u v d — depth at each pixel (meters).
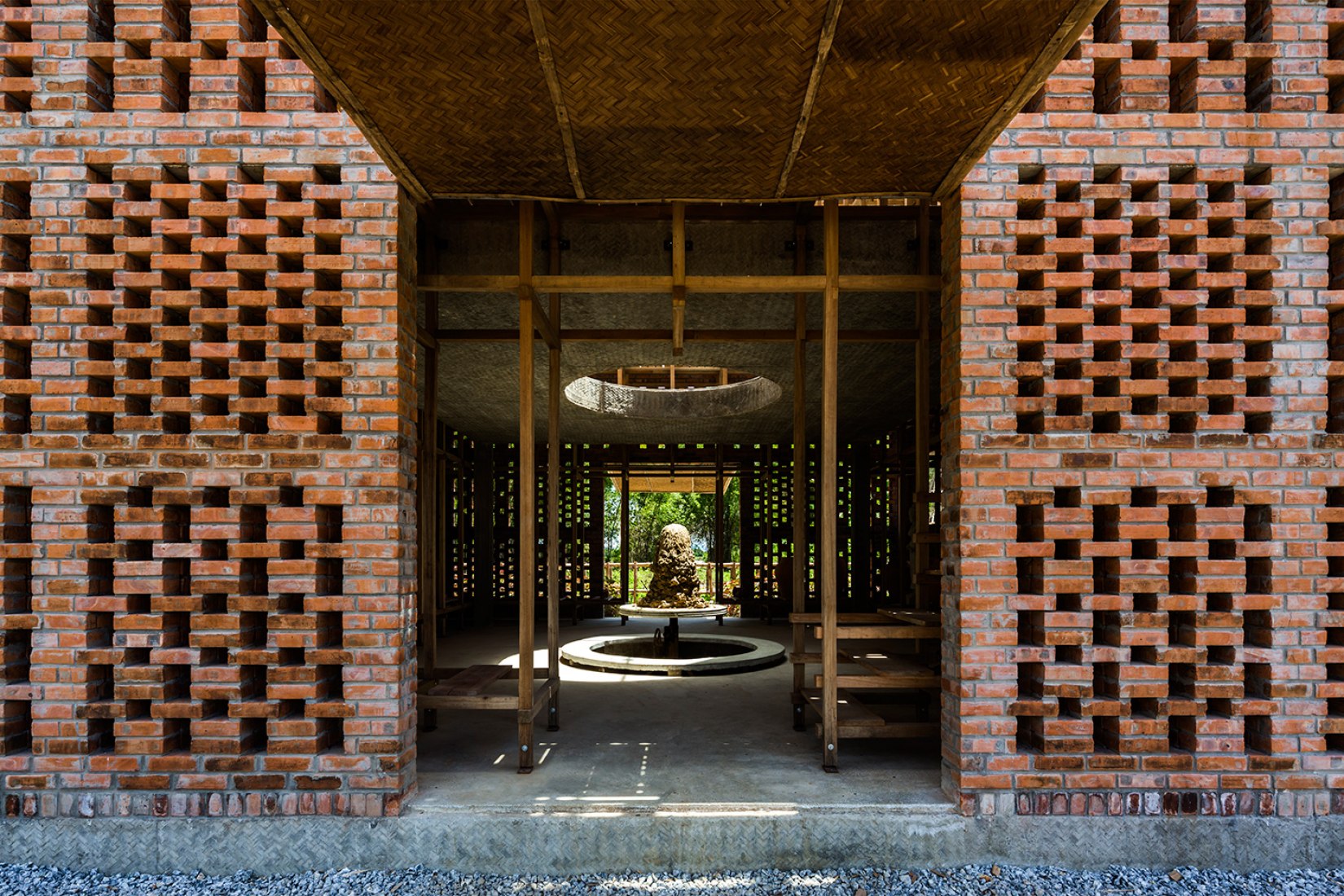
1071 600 3.59
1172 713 3.50
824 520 4.16
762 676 7.29
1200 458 3.54
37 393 3.51
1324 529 3.52
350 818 3.47
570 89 2.71
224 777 3.47
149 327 3.62
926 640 4.64
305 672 3.49
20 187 3.60
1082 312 3.55
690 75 2.62
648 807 3.58
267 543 3.51
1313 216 3.58
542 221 5.22
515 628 11.73
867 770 4.11
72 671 3.48
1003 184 3.59
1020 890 3.29
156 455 3.52
